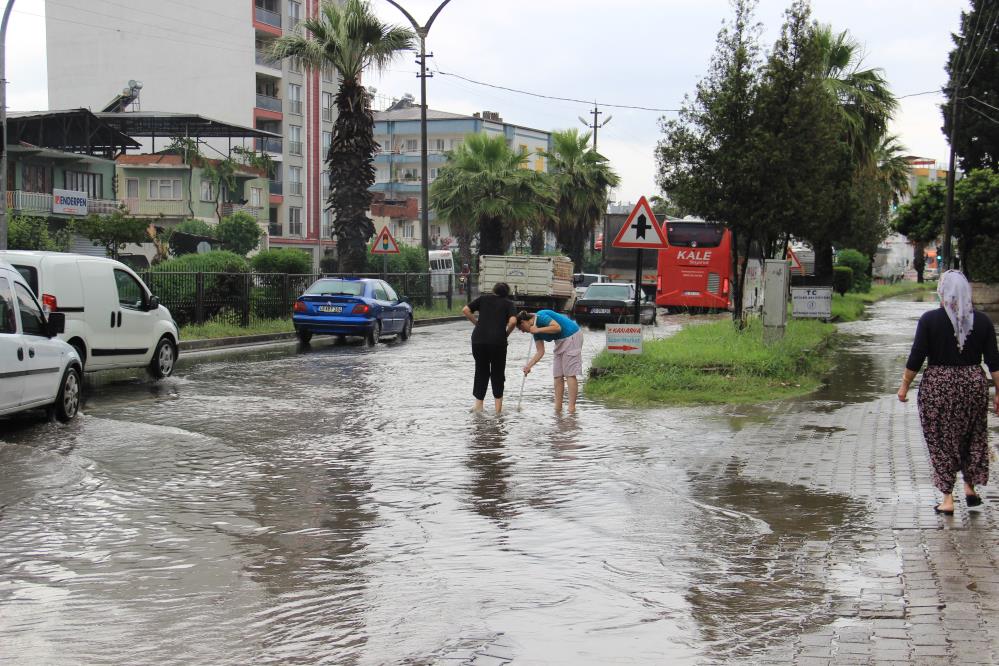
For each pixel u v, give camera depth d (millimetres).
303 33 73438
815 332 24250
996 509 7840
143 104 70500
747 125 20969
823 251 37500
